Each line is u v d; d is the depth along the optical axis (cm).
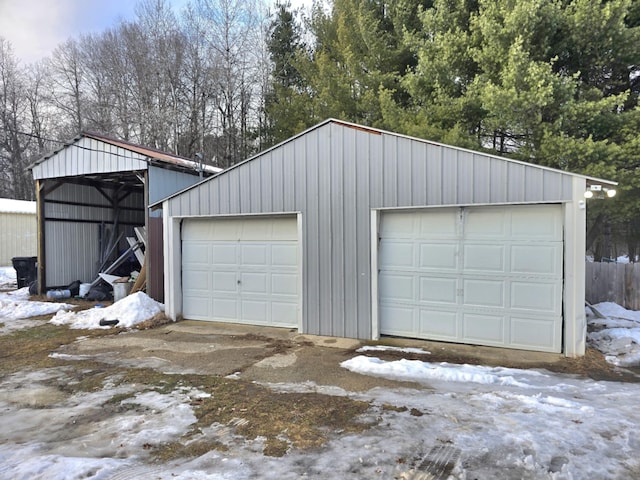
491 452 314
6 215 1762
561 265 574
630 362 540
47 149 2573
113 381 491
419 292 659
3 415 396
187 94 2161
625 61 885
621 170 819
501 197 588
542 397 425
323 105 1273
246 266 801
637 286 858
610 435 339
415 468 294
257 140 1883
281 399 429
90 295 1084
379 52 1190
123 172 1038
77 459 309
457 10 1033
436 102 996
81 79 2470
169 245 845
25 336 729
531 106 798
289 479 283
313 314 718
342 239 693
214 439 343
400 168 648
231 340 688
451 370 503
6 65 2608
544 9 825
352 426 363
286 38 1955
